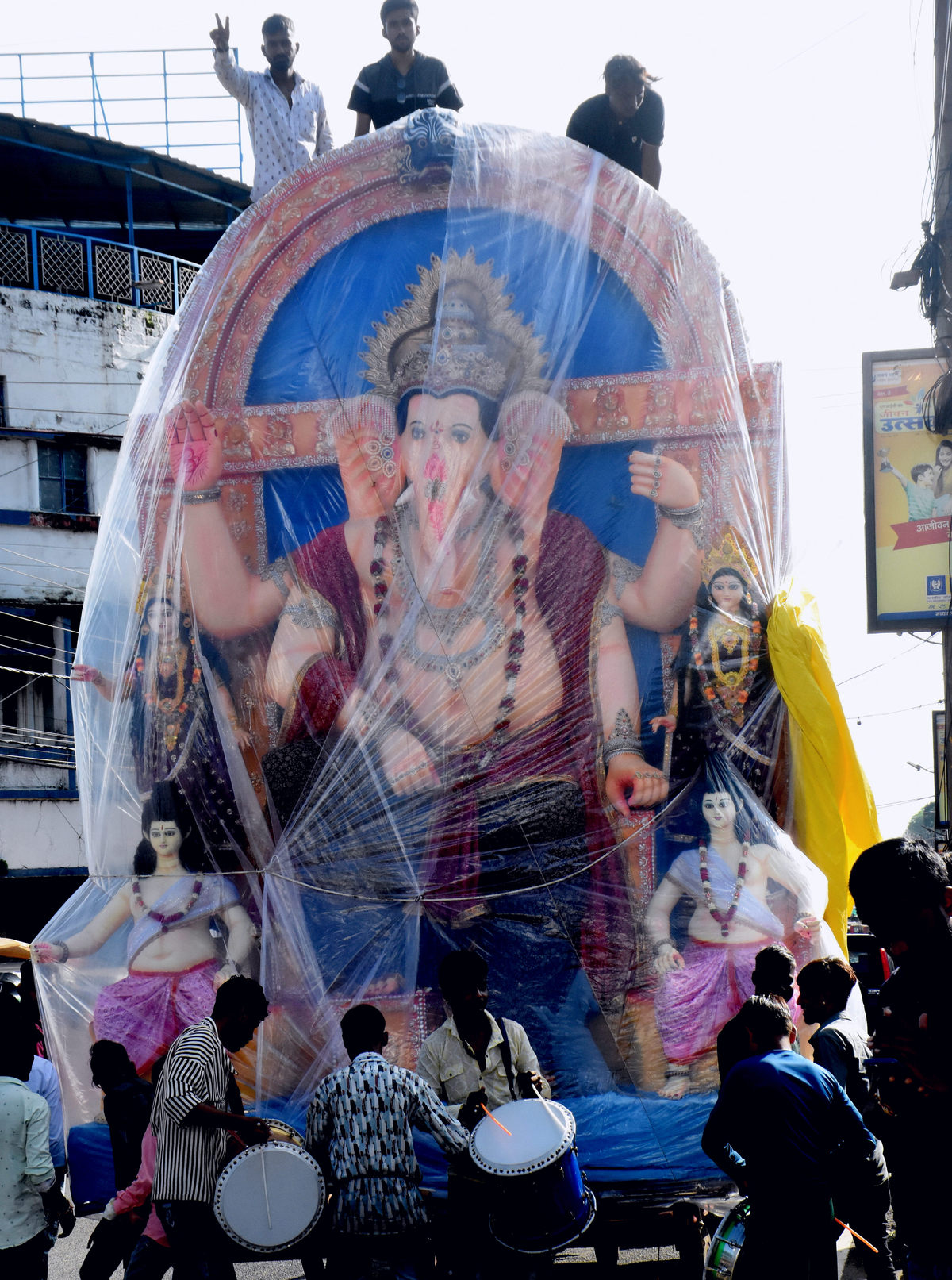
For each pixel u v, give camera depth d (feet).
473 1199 17.63
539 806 22.59
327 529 23.98
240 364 24.29
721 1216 21.88
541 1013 21.89
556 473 23.50
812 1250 13.93
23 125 81.35
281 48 29.43
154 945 22.90
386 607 23.36
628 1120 20.92
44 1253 18.52
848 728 22.75
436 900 22.39
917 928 11.44
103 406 84.33
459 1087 18.81
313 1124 17.25
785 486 23.53
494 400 23.50
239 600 23.82
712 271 23.65
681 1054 21.52
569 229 23.91
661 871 22.50
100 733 23.99
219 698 23.66
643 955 22.08
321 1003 22.04
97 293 85.30
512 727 22.84
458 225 23.91
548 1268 16.69
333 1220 16.85
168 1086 17.49
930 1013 11.23
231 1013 18.34
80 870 77.92
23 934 76.64
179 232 96.32
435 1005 22.03
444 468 23.35
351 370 24.13
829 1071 18.02
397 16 29.14
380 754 22.80
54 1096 20.72
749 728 23.04
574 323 23.65
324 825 22.80
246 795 23.32
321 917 22.53
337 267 24.40
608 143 28.17
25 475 80.84
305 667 23.41
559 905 22.34
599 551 23.34
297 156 29.35
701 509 23.26
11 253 83.10
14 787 76.69
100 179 88.69
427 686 22.94
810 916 22.07
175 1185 17.40
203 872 23.24
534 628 23.08
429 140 24.04
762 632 23.17
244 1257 17.70
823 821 22.57
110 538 24.39
